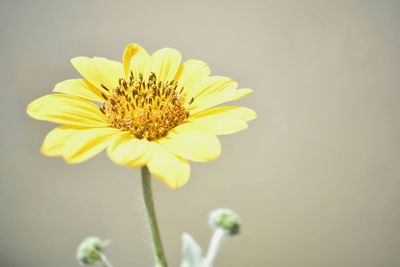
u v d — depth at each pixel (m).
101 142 0.19
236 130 0.19
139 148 0.18
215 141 0.19
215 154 0.18
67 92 0.20
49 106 0.19
